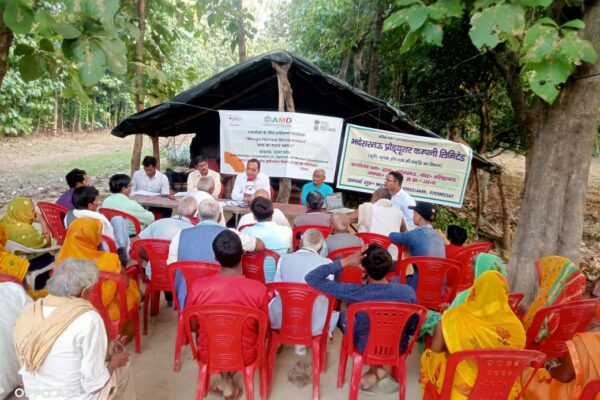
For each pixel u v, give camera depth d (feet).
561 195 11.07
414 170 19.06
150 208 19.60
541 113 11.42
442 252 11.32
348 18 30.71
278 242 10.93
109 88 73.82
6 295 7.48
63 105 69.77
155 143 26.37
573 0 9.27
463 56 25.45
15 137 58.23
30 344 5.29
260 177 17.85
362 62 37.27
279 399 8.75
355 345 8.41
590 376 6.09
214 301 7.66
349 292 8.17
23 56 7.30
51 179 34.53
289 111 18.20
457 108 28.04
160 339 10.85
